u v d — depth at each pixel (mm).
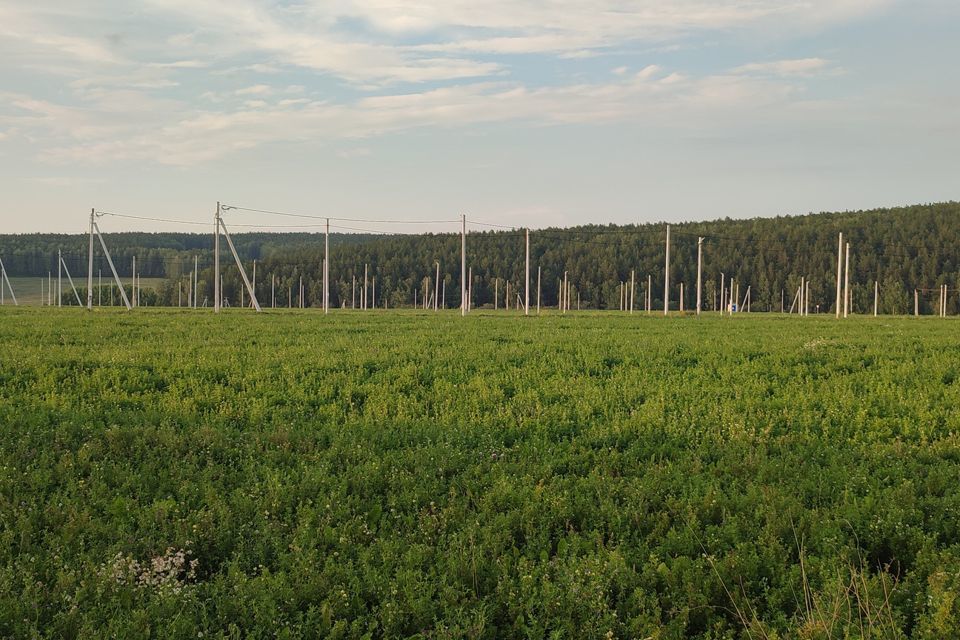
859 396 17531
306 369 21625
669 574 7402
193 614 6711
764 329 43469
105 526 8516
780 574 7457
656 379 20281
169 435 12516
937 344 30453
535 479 10734
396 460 11453
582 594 6914
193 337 32594
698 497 9570
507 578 7309
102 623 6449
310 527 8578
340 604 6855
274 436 12859
